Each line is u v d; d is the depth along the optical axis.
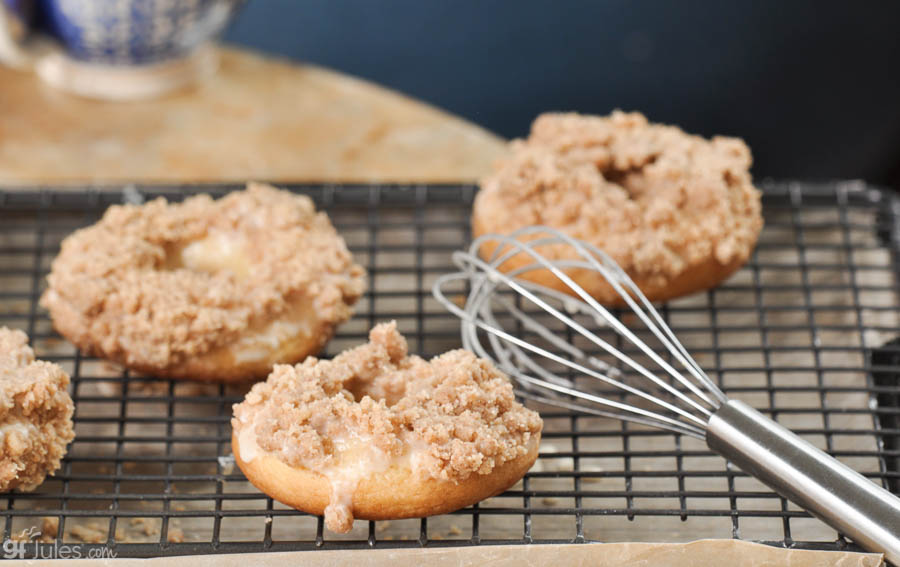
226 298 0.64
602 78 1.03
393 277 0.72
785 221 0.73
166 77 0.80
